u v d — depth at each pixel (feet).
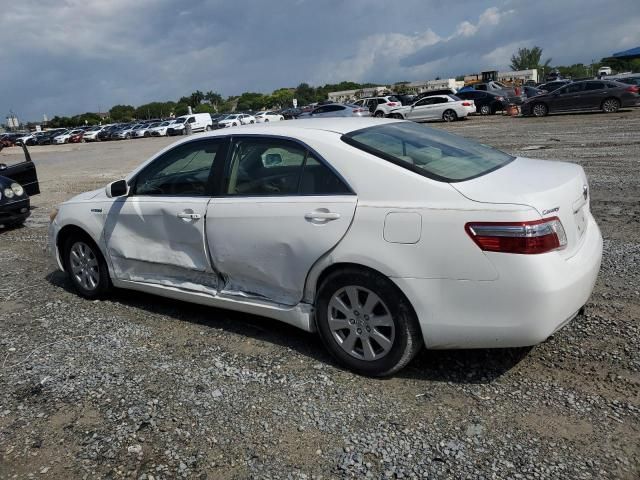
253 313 12.94
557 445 8.82
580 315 13.17
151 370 12.14
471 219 9.62
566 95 76.84
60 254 17.48
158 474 8.82
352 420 9.86
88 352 13.25
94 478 8.83
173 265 14.19
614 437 8.90
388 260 10.28
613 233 19.53
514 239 9.34
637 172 30.01
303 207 11.39
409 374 11.27
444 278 9.89
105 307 16.20
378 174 10.73
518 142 48.39
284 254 11.83
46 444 9.78
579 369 10.91
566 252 10.05
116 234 15.35
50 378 12.09
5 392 11.65
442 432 9.35
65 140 181.16
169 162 14.32
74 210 16.49
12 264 21.95
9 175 31.07
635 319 12.76
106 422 10.30
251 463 8.93
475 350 11.98
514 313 9.53
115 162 71.41
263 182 12.35
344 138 11.63
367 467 8.64
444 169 10.83
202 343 13.33
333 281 11.18
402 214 10.21
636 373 10.61
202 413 10.37
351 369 11.45
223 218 12.73
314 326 12.03
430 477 8.32
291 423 9.89
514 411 9.77
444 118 90.58
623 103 72.90
